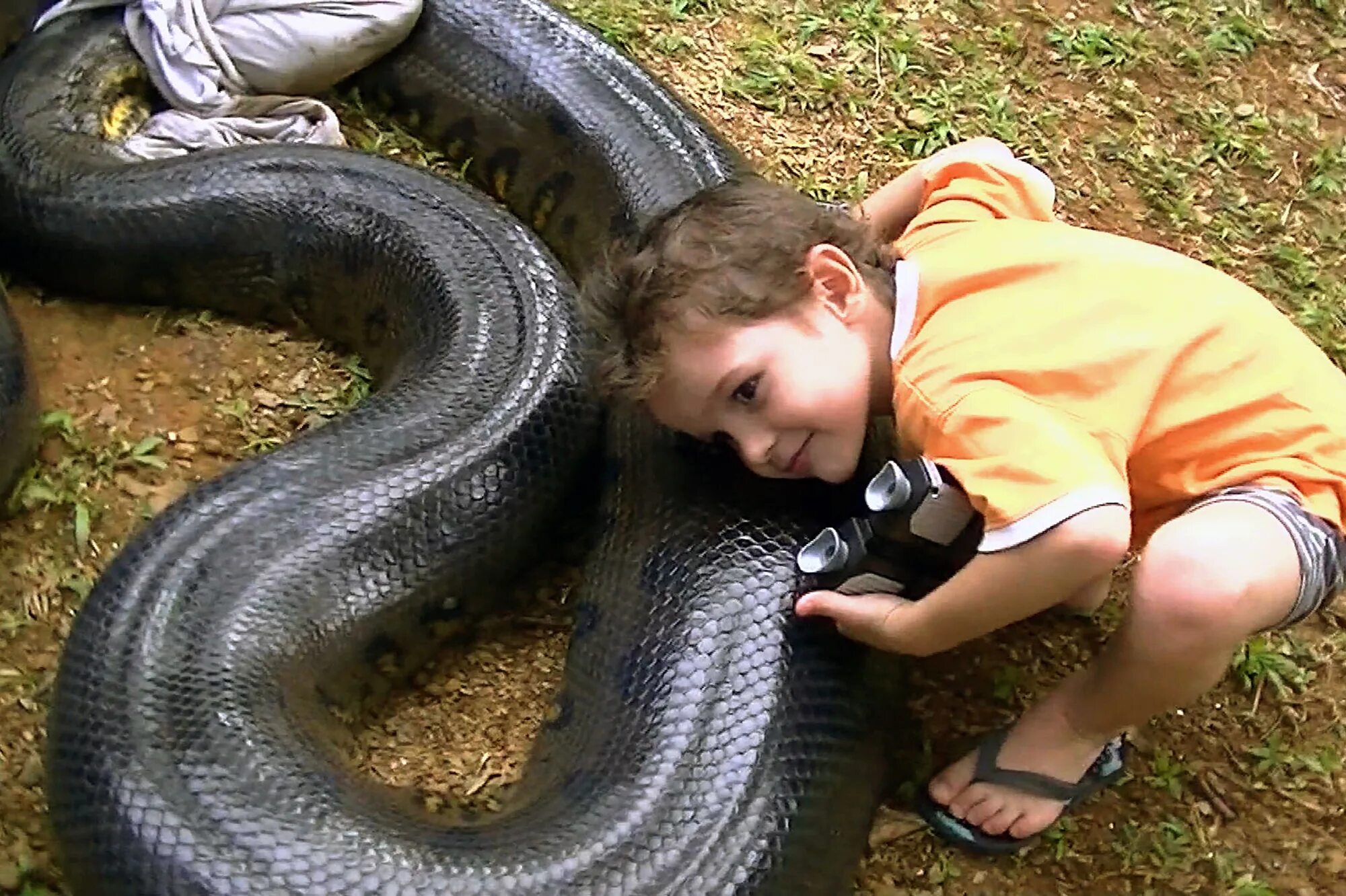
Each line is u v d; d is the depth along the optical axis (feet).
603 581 6.68
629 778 6.10
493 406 6.93
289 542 6.54
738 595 6.36
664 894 5.84
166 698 6.12
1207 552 5.98
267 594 6.43
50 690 6.61
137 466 7.14
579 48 8.20
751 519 6.50
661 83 8.16
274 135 8.14
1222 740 6.88
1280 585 6.02
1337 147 8.93
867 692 6.40
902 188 6.99
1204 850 6.64
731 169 7.83
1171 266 6.32
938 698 6.86
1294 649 7.11
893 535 6.07
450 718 6.75
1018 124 8.77
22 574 6.86
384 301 7.43
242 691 6.20
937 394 5.98
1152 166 8.70
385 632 6.64
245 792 5.95
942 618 6.01
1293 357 6.27
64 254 7.61
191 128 8.08
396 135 8.45
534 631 6.98
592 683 6.49
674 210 6.38
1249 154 8.82
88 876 5.93
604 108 8.00
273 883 5.77
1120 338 6.07
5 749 6.49
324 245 7.48
